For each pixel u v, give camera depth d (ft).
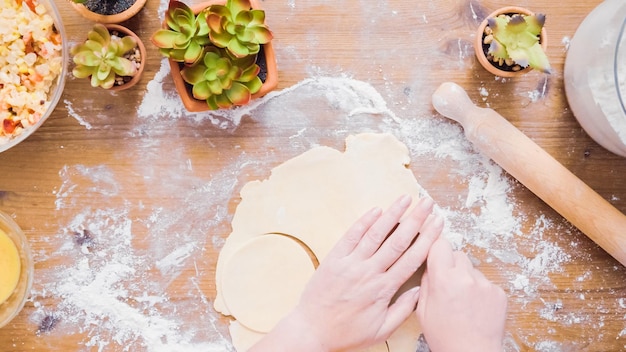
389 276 3.22
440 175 3.51
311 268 3.48
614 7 3.13
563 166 3.34
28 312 3.49
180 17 2.98
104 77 3.09
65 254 3.51
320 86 3.50
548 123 3.50
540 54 3.01
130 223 3.51
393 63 3.49
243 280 3.47
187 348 3.50
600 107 3.16
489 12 3.46
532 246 3.52
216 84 3.02
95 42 3.09
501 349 3.21
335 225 3.48
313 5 3.46
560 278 3.51
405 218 3.39
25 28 3.19
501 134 3.25
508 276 3.52
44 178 3.48
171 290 3.51
